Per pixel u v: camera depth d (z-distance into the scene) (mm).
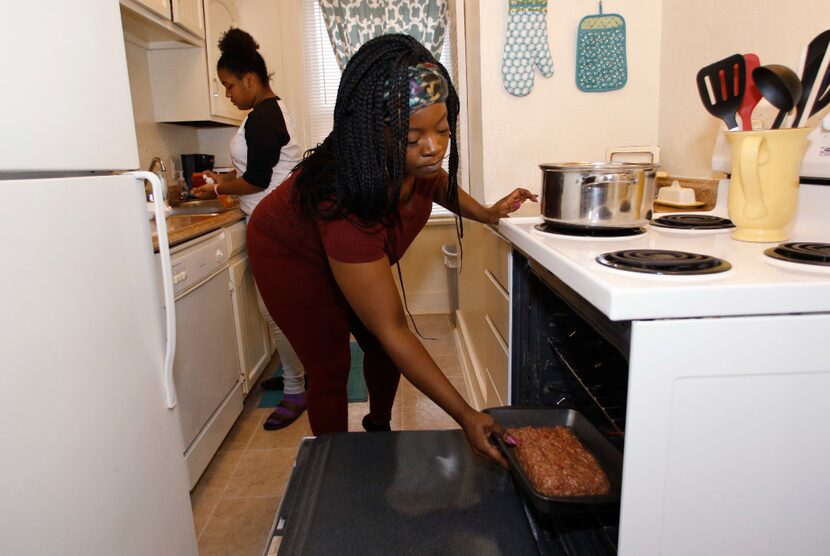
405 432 938
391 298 935
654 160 1625
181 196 2578
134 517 846
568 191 927
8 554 593
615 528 763
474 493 779
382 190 871
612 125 1706
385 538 693
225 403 1975
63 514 680
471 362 2242
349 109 850
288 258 1245
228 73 2090
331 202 946
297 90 3223
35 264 647
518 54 1648
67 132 721
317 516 734
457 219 1304
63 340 692
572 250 791
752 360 549
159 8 2045
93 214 771
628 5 1636
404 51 847
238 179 2137
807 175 932
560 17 1651
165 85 2566
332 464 851
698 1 1422
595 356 1130
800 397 559
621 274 612
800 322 543
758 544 594
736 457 571
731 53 1281
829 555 596
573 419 924
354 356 2848
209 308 1850
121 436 817
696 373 551
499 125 1712
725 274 587
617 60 1643
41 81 672
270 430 2111
